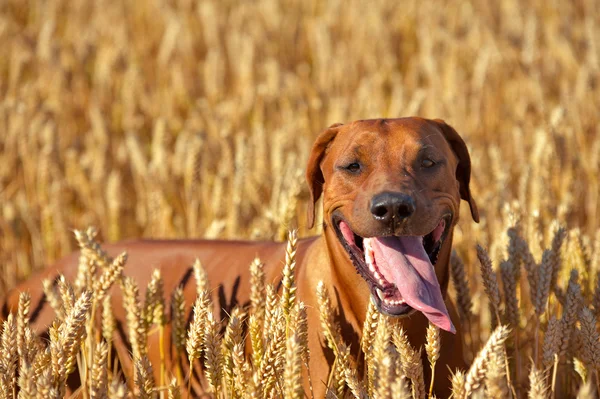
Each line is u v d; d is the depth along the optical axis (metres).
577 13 19.36
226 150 9.38
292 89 13.23
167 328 6.41
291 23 19.08
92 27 18.95
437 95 12.62
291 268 4.69
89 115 13.91
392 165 5.20
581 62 15.45
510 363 5.73
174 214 9.91
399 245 5.19
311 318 5.55
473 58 15.86
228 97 14.64
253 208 9.55
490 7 20.08
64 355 4.46
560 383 5.98
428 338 4.61
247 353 5.86
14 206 9.73
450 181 5.36
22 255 9.10
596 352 4.84
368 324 4.76
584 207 9.75
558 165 9.02
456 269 5.91
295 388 3.98
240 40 16.69
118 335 6.49
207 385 6.17
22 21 21.55
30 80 14.98
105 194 10.20
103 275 5.47
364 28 17.58
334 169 5.44
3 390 4.55
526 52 14.66
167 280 6.63
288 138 10.90
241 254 6.48
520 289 6.35
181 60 16.94
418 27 18.50
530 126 11.69
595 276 6.32
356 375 4.80
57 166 10.30
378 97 12.95
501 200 7.92
